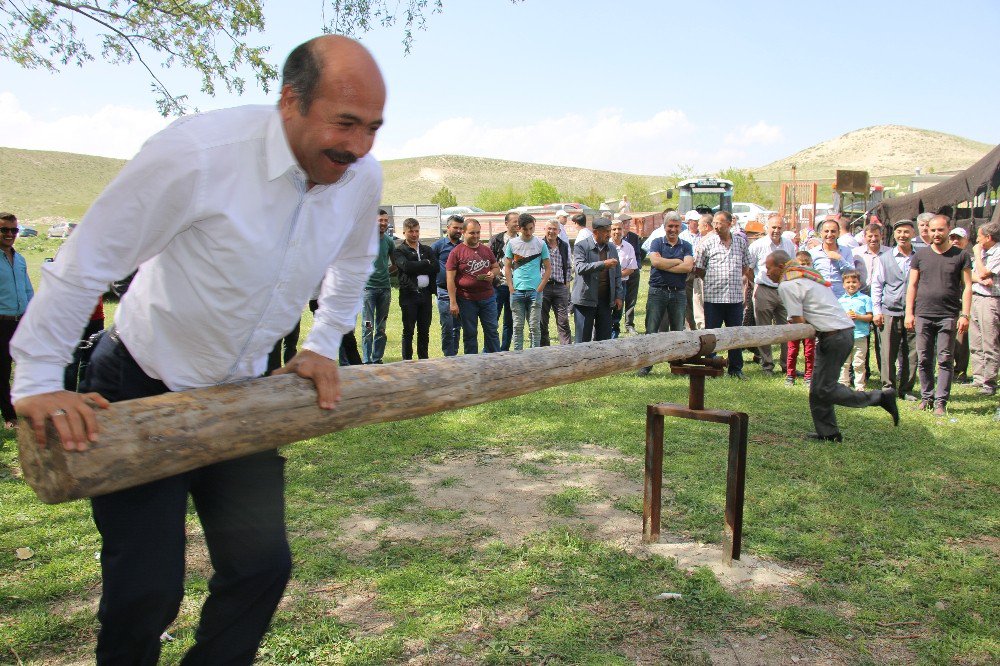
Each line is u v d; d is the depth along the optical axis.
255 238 1.80
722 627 3.22
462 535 4.15
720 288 8.88
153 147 1.68
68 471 1.49
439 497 4.79
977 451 5.97
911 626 3.29
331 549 3.94
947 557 3.99
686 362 3.87
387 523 4.33
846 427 6.70
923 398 7.53
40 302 1.63
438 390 2.20
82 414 1.52
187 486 1.96
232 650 2.10
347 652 2.96
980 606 3.44
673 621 3.25
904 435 6.45
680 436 6.23
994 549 4.12
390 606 3.33
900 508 4.68
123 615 1.86
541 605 3.35
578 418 6.84
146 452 1.57
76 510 4.58
